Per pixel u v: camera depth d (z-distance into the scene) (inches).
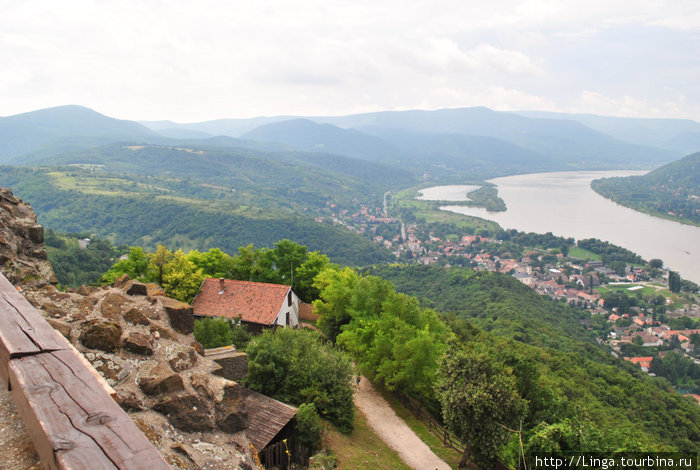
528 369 1021.8
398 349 1128.8
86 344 324.2
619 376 2539.4
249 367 775.7
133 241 7765.8
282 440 623.2
